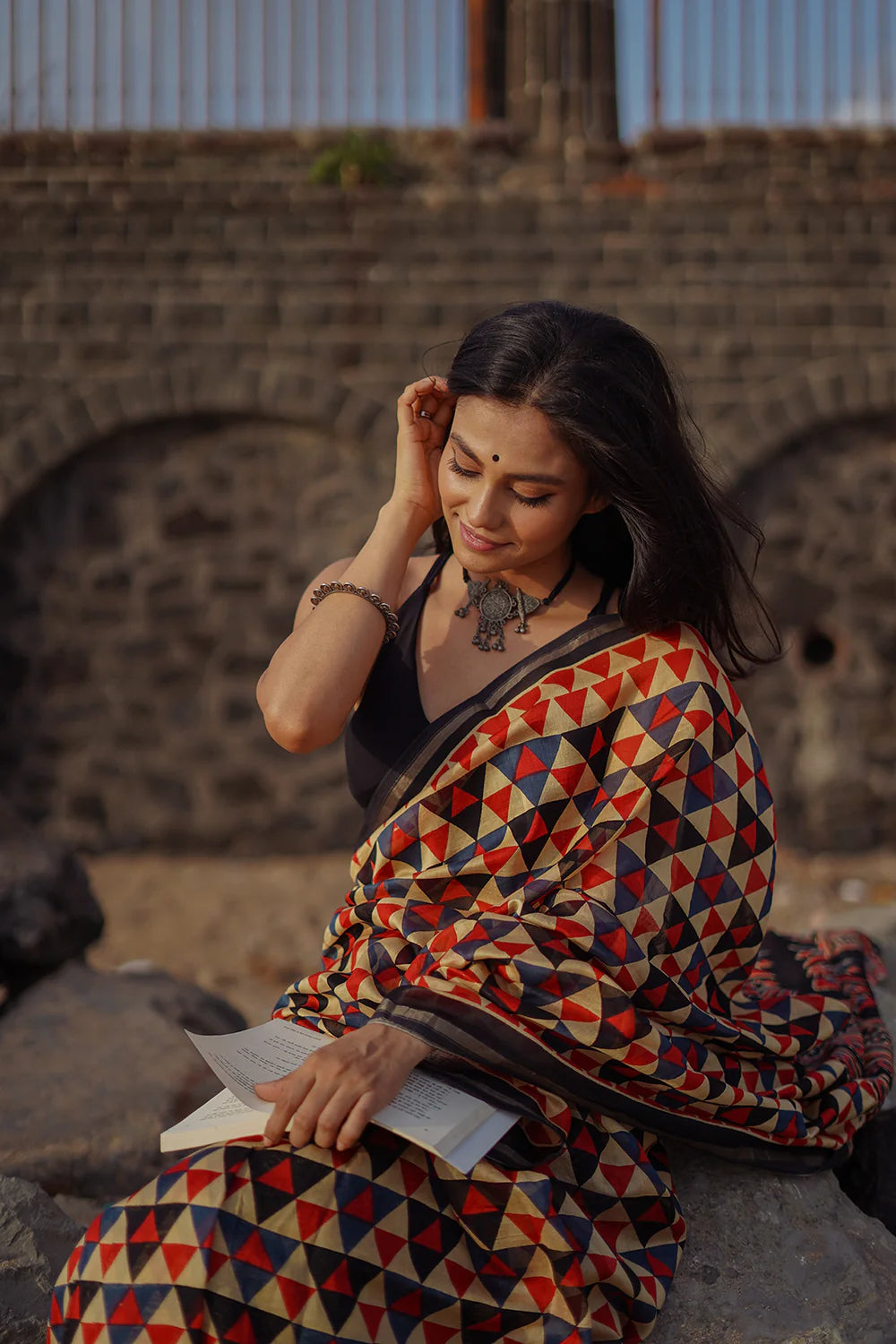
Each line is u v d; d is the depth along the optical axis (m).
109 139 6.70
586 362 1.50
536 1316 1.38
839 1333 1.50
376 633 1.68
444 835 1.58
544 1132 1.50
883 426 6.81
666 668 1.58
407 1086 1.43
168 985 3.46
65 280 6.62
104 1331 1.30
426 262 6.69
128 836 6.82
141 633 6.81
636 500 1.53
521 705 1.56
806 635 6.91
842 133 6.73
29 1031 2.98
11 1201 1.82
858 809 6.88
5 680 6.79
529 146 6.98
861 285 6.66
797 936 2.49
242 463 6.79
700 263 6.68
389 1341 1.33
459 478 1.58
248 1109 1.43
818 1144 1.75
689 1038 1.58
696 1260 1.59
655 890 1.55
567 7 6.97
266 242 6.66
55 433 6.59
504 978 1.47
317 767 6.83
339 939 1.69
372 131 6.84
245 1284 1.29
